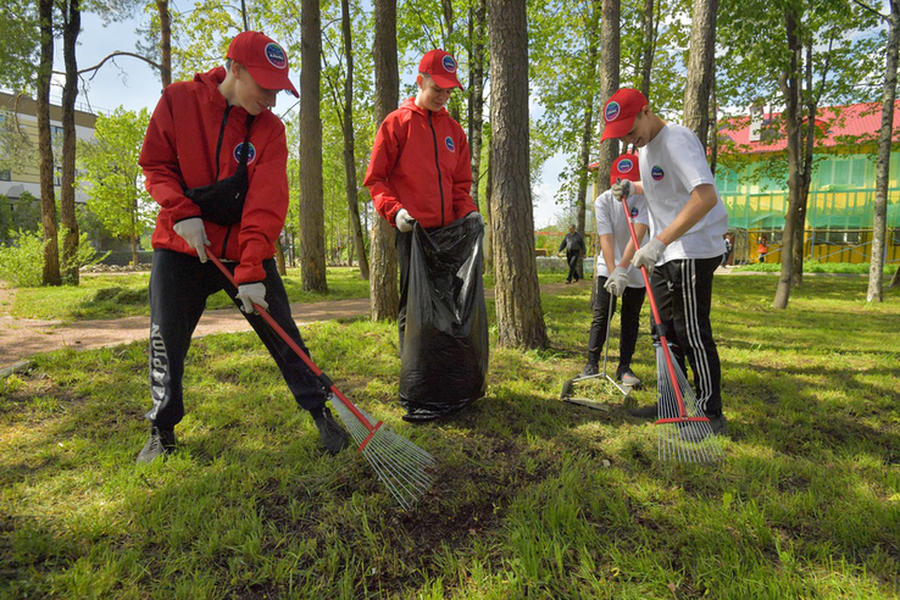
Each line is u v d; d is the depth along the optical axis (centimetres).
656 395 369
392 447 239
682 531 204
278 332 246
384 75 602
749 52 811
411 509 219
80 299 911
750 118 1420
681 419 265
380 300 628
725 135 1794
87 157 2764
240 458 263
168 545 194
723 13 782
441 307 303
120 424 300
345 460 255
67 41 1253
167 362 247
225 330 590
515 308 490
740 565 184
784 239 941
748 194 3006
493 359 459
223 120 233
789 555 186
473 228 313
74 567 175
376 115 614
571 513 211
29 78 1164
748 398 373
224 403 334
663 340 283
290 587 171
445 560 190
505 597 170
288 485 236
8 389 345
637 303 393
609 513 219
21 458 254
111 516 206
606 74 764
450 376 304
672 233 276
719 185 3044
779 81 963
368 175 313
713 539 196
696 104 621
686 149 277
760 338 613
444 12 1434
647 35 1114
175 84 234
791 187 939
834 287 1443
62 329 604
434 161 312
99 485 231
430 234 311
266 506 221
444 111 318
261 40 223
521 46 468
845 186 2900
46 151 1254
